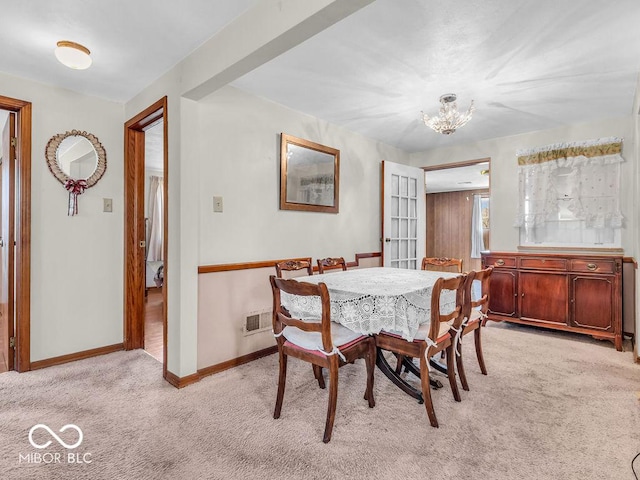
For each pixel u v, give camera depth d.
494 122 3.51
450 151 4.46
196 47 2.12
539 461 1.53
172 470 1.47
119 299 2.97
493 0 1.67
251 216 2.81
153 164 5.55
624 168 3.34
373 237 4.12
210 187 2.53
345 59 2.25
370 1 1.38
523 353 2.91
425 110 3.18
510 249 4.00
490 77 2.50
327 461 1.53
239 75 1.98
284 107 3.08
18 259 2.49
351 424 1.83
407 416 1.91
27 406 2.00
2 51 2.13
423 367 1.82
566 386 2.28
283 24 1.59
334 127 3.59
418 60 2.26
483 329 3.65
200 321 2.44
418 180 4.65
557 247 3.71
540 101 2.96
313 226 3.36
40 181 2.55
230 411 1.96
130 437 1.70
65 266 2.67
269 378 2.42
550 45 2.06
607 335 3.08
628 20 1.81
